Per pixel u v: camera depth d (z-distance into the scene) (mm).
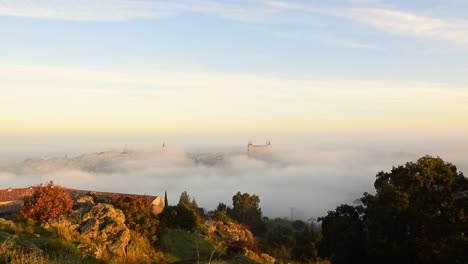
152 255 21797
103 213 21188
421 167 37219
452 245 31938
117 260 18391
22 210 20062
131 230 21938
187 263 20797
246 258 23359
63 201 20781
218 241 33812
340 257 41469
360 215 44656
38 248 15203
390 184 39750
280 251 39344
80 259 15883
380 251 38875
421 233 37281
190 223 36000
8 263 11844
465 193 37031
